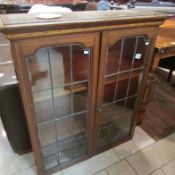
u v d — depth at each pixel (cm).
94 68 93
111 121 135
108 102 121
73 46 83
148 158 139
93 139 127
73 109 113
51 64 88
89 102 105
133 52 106
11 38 65
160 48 120
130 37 94
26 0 169
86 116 115
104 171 129
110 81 108
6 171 126
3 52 122
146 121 175
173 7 228
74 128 126
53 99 100
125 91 123
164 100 208
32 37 68
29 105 86
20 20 71
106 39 86
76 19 76
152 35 100
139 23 89
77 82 99
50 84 93
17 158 135
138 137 157
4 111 109
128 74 114
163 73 264
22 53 70
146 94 147
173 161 137
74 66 93
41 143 112
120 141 147
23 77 77
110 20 79
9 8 138
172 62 206
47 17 77
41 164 114
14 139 126
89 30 78
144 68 114
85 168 130
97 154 140
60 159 129
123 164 134
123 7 176
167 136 158
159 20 95
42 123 104
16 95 105
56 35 73
